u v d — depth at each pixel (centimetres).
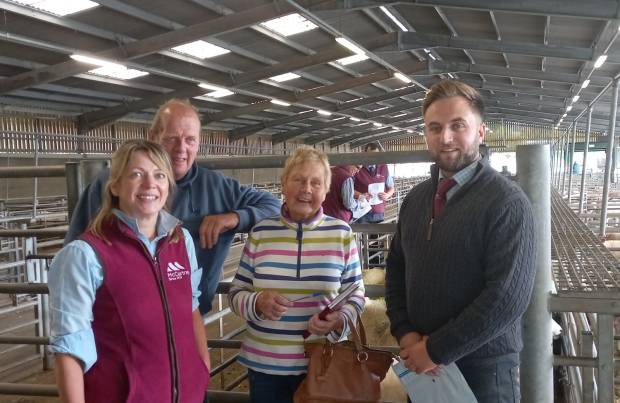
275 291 173
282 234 179
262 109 1795
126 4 834
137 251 143
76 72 1029
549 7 605
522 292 141
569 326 314
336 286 175
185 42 904
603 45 726
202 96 1583
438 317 154
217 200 206
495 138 2984
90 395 137
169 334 145
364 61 1501
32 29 864
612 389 174
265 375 177
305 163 176
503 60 1256
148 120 1859
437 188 162
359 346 165
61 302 132
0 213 812
